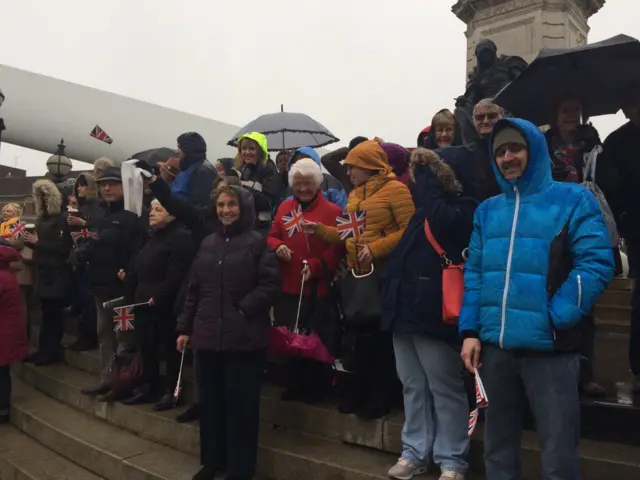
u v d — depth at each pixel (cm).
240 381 302
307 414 345
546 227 205
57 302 558
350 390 338
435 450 272
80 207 540
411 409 283
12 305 480
